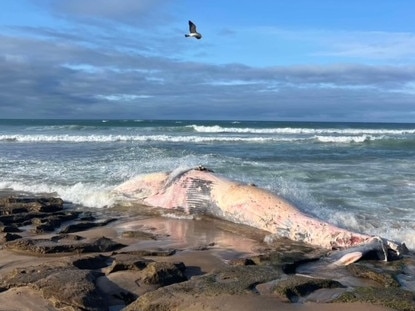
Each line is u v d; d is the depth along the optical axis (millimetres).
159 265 5445
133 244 7129
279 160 17500
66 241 6984
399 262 6297
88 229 8094
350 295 4695
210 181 9250
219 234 7902
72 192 10891
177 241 7402
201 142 29328
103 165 15016
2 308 4520
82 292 4723
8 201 9609
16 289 4938
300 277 5152
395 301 4516
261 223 8203
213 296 4609
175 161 15875
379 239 6789
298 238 7582
